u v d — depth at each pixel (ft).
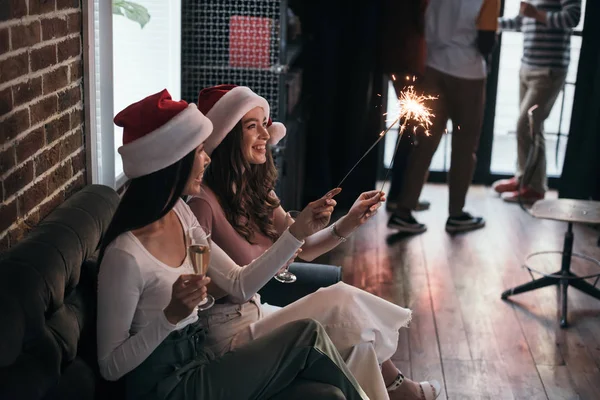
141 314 6.70
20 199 6.98
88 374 6.56
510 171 19.60
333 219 17.15
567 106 18.90
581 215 12.64
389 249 15.28
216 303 7.89
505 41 19.10
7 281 5.82
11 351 5.44
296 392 6.76
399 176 17.75
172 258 6.86
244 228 8.14
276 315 7.82
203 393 6.72
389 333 8.04
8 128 6.64
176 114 6.66
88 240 7.11
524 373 10.68
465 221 16.48
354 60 17.33
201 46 12.67
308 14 16.85
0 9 6.33
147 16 11.59
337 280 9.23
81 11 8.41
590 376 10.65
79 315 6.77
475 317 12.37
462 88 15.65
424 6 14.98
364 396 6.98
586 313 12.57
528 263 14.66
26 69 7.00
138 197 6.61
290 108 14.05
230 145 8.04
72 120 8.35
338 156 17.92
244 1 12.81
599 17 16.78
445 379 10.47
